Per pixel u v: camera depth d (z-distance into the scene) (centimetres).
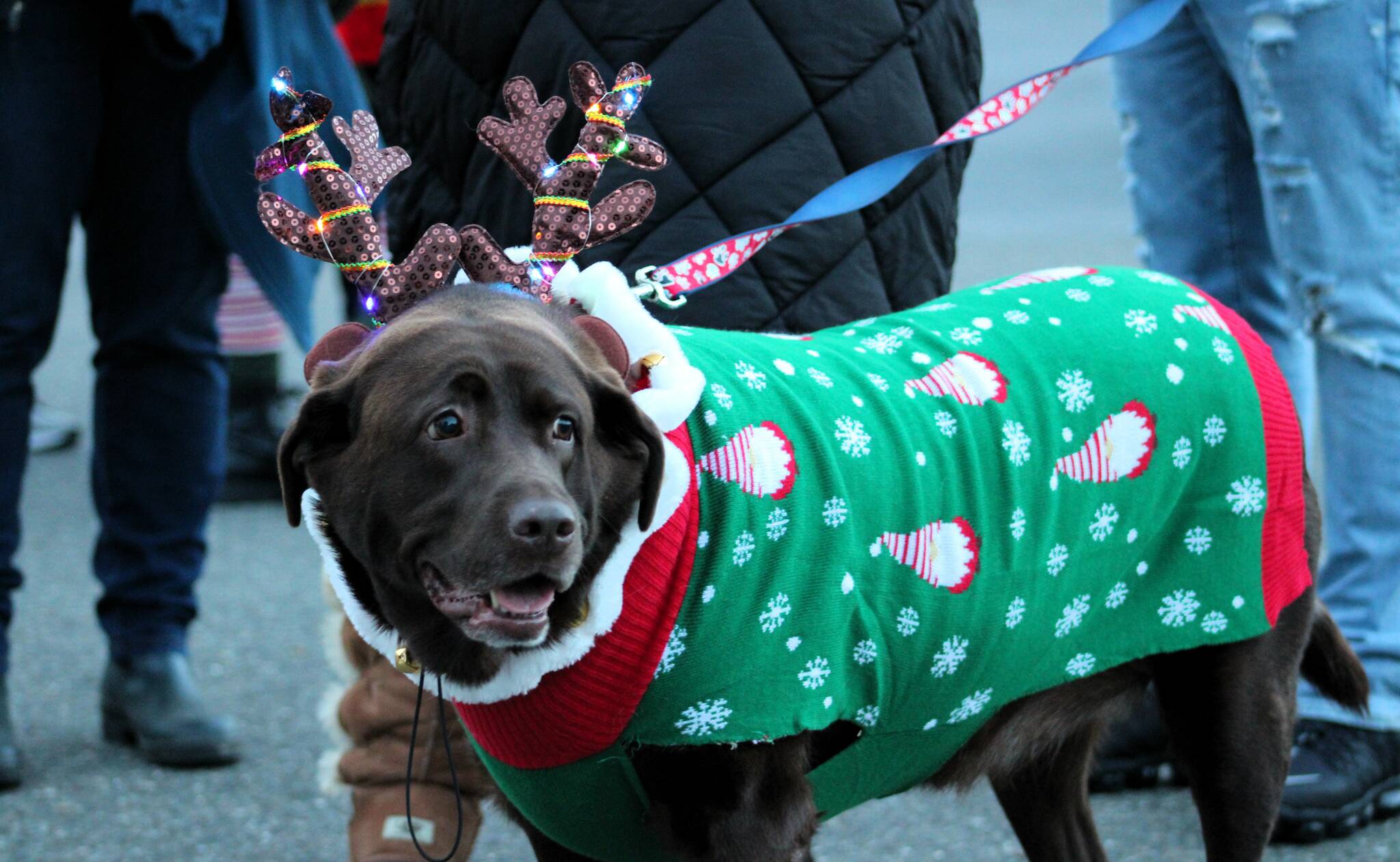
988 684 218
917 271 265
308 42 342
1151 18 267
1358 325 315
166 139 344
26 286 335
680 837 199
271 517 550
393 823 269
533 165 201
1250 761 243
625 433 183
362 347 185
